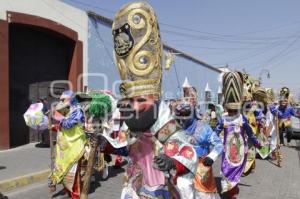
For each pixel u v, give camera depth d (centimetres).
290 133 1927
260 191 856
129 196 376
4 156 1185
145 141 365
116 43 374
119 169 1078
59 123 727
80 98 734
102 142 422
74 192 715
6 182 843
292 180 975
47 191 828
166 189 372
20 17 1384
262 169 1135
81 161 716
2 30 1318
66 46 1664
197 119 619
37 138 1515
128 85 365
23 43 1475
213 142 600
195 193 599
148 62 363
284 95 1856
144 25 363
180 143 364
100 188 861
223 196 802
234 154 775
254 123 1262
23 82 1472
